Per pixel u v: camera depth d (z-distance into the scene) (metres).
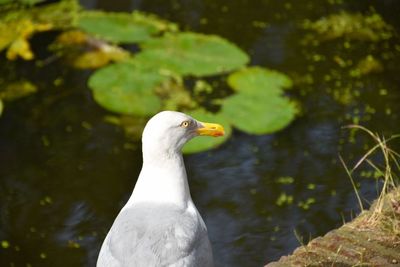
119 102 11.29
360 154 11.00
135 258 6.47
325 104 11.93
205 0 14.41
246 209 10.35
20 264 9.69
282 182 10.72
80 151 11.26
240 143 11.36
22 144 11.43
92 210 10.42
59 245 9.95
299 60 12.88
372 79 12.45
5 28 13.20
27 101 12.09
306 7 14.24
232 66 11.95
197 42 12.49
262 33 13.52
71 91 12.23
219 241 9.91
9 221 10.28
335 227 9.96
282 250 9.76
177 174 7.38
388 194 8.25
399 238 7.61
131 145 11.27
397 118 11.62
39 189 10.75
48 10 13.79
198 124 7.68
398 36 13.44
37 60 12.78
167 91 11.69
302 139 11.34
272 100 11.41
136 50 13.05
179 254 6.52
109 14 13.31
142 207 7.09
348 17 13.94
